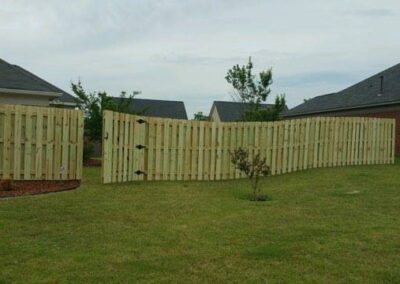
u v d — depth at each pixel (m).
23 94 15.56
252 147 12.48
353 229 6.32
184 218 6.91
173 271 4.54
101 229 6.12
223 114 46.75
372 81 24.80
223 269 4.62
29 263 4.65
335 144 14.66
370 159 15.62
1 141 10.55
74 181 10.82
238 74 22.36
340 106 23.89
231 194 9.40
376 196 9.05
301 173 12.88
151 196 8.84
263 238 5.81
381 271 4.63
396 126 19.92
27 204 7.59
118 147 10.55
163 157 11.52
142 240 5.62
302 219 6.95
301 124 13.61
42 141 10.89
